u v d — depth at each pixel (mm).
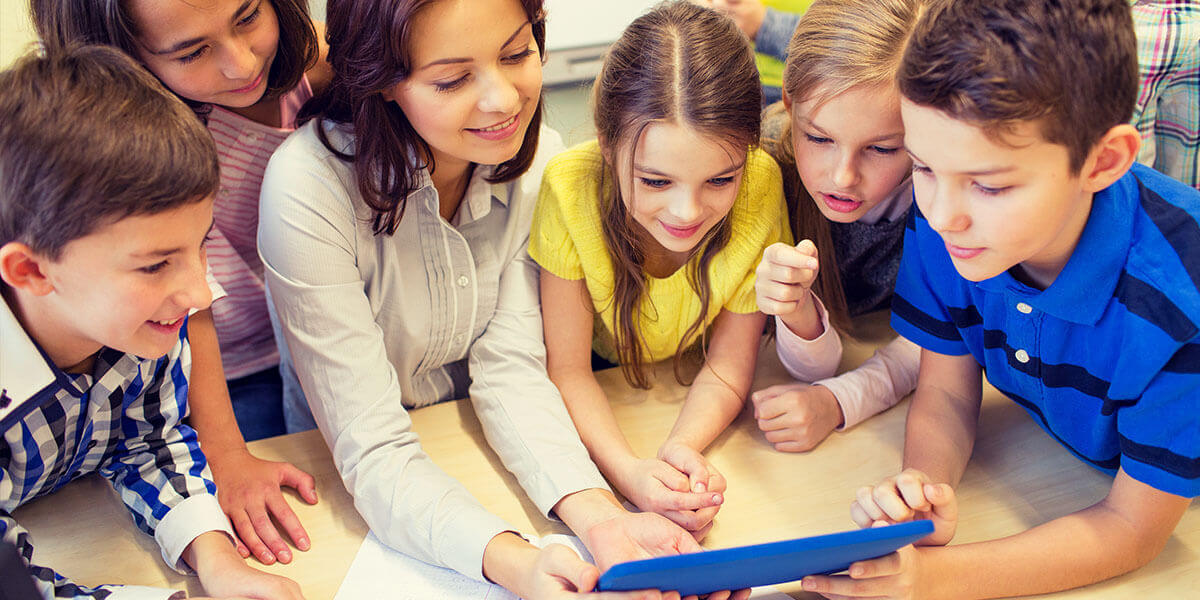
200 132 710
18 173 646
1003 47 609
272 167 937
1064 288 747
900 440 980
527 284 1062
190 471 881
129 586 771
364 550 868
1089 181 672
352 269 952
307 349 945
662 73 838
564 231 1005
